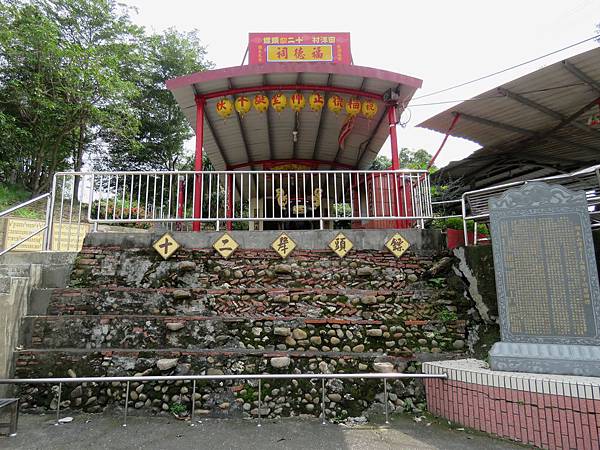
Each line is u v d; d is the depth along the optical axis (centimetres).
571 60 544
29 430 365
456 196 1025
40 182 1630
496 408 349
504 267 409
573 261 379
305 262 532
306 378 389
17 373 429
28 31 1169
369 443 338
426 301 504
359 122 837
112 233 542
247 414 412
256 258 533
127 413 411
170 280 518
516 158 891
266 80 694
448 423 385
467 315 491
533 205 407
